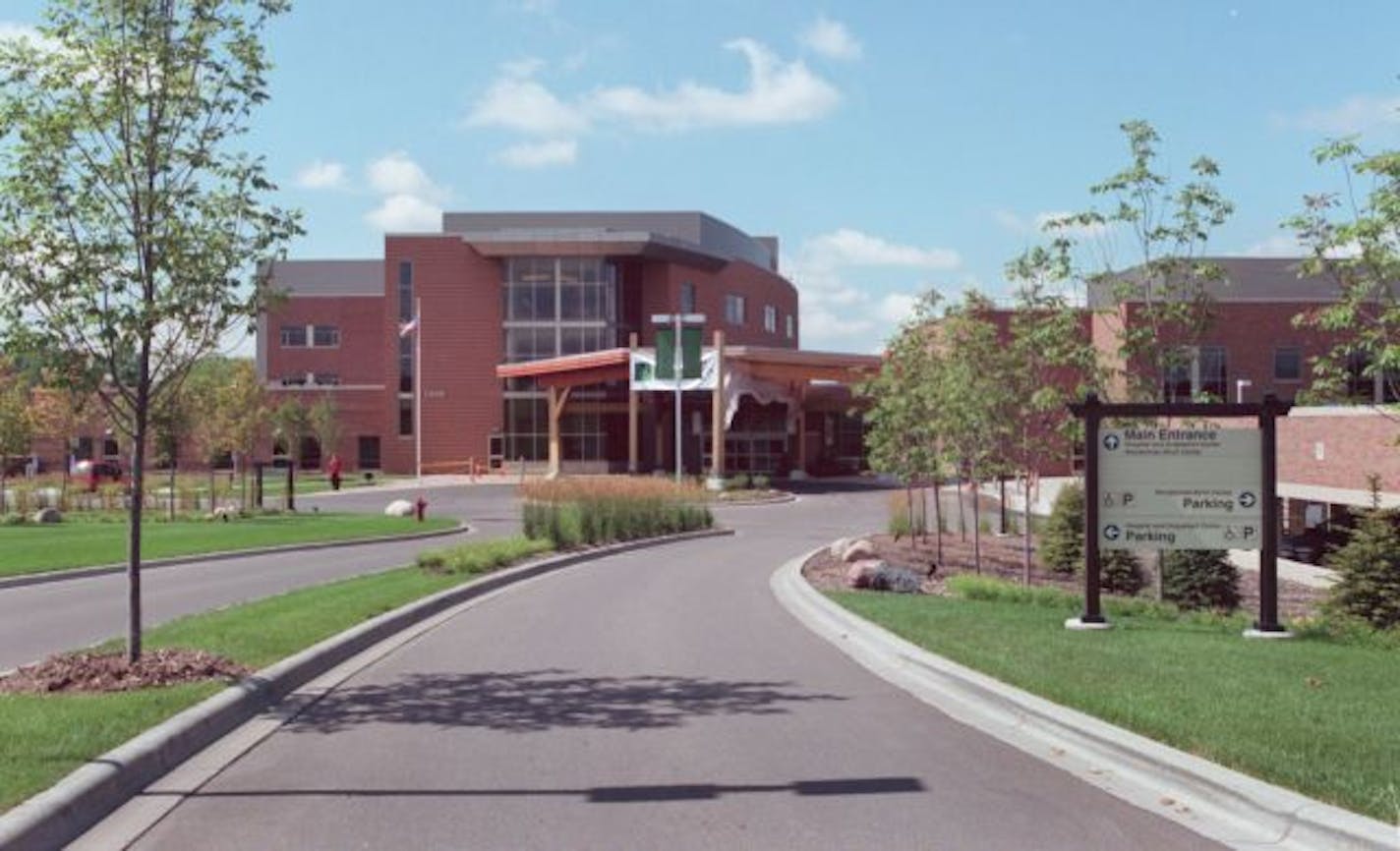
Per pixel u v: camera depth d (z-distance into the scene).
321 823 6.61
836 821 6.60
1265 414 13.37
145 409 10.61
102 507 41.06
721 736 8.70
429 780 7.50
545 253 68.31
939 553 24.50
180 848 6.19
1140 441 13.52
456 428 69.19
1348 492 28.69
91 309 10.19
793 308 96.06
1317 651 11.56
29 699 9.06
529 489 30.92
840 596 17.00
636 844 6.20
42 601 17.56
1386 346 12.98
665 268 71.12
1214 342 54.84
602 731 8.88
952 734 8.75
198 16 10.53
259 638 12.26
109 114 10.29
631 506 30.73
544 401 68.81
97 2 10.27
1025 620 14.05
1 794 6.41
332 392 78.44
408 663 11.98
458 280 69.31
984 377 22.39
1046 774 7.57
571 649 12.97
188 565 23.62
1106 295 18.38
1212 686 9.56
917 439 25.92
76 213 10.27
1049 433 22.61
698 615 15.92
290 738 8.68
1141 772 7.51
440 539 31.03
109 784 6.94
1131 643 12.05
